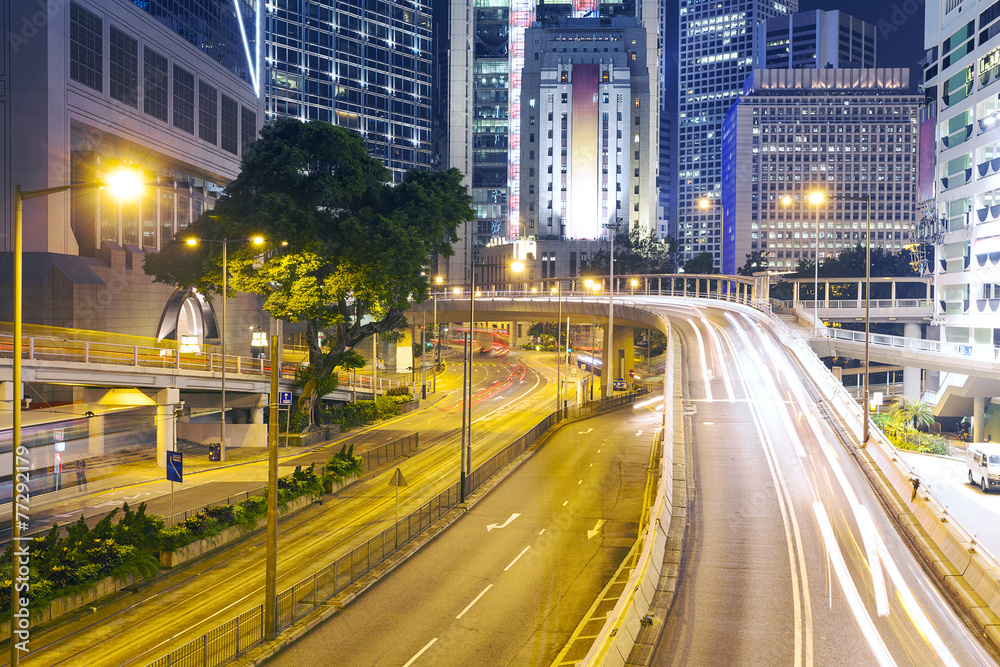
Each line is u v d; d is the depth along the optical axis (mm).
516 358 162500
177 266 64188
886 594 27312
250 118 102438
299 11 197625
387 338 74562
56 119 63969
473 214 71000
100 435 55438
